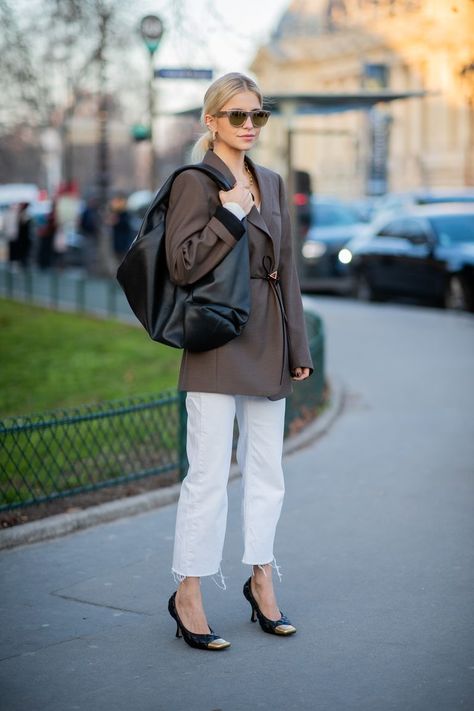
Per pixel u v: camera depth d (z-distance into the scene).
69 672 4.80
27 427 7.56
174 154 56.66
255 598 5.25
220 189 4.82
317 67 60.50
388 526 7.05
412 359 14.38
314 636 5.18
